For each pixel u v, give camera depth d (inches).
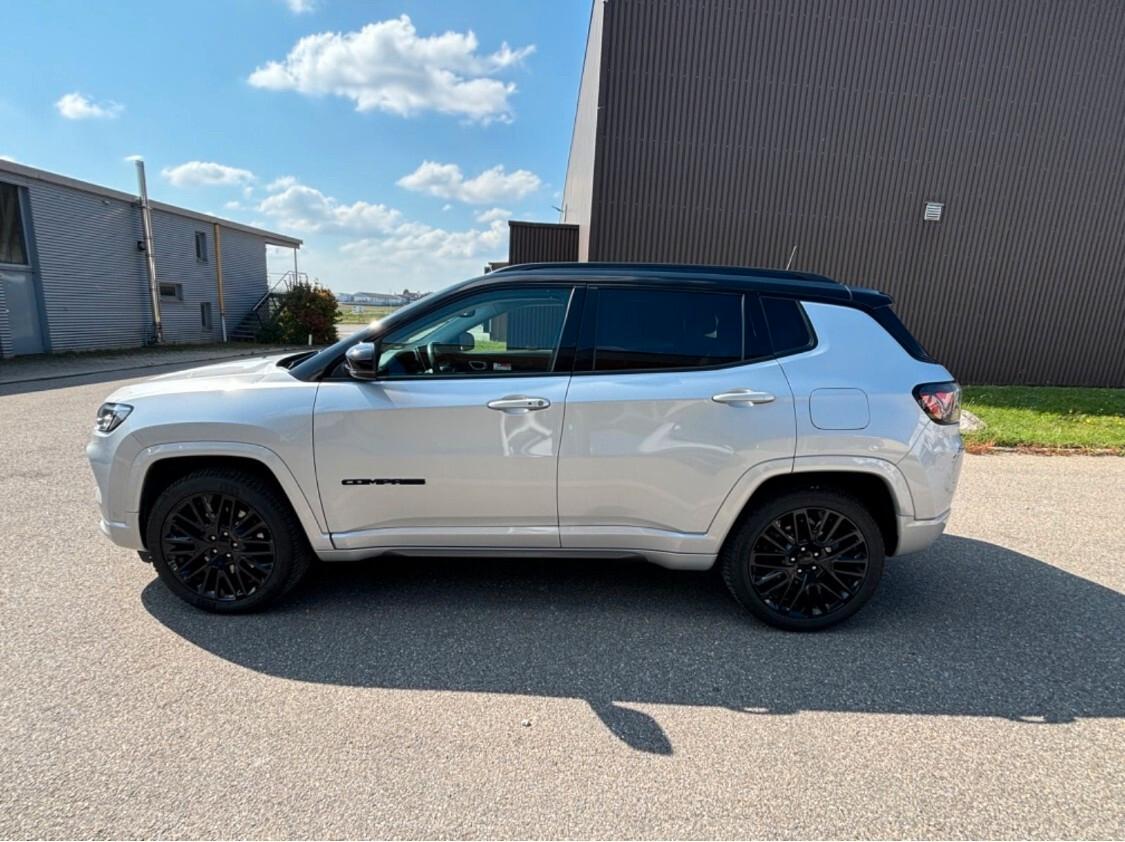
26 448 260.7
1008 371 523.5
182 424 117.6
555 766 84.5
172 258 907.4
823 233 496.4
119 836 71.4
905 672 108.7
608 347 119.3
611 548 122.9
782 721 94.9
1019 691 103.5
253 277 1121.4
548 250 644.1
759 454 116.4
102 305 775.7
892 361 120.2
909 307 511.2
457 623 123.2
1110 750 89.2
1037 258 505.7
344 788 79.7
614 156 479.5
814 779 82.7
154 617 122.9
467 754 86.5
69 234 717.9
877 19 466.0
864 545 120.6
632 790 80.3
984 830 74.7
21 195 658.8
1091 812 77.6
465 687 102.3
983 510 199.8
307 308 1081.4
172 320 914.1
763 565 122.9
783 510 119.7
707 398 116.3
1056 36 472.1
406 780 81.3
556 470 117.6
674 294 121.1
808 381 117.3
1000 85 478.6
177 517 122.4
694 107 474.9
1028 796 80.2
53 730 89.4
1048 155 490.6
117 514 121.8
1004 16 467.5
